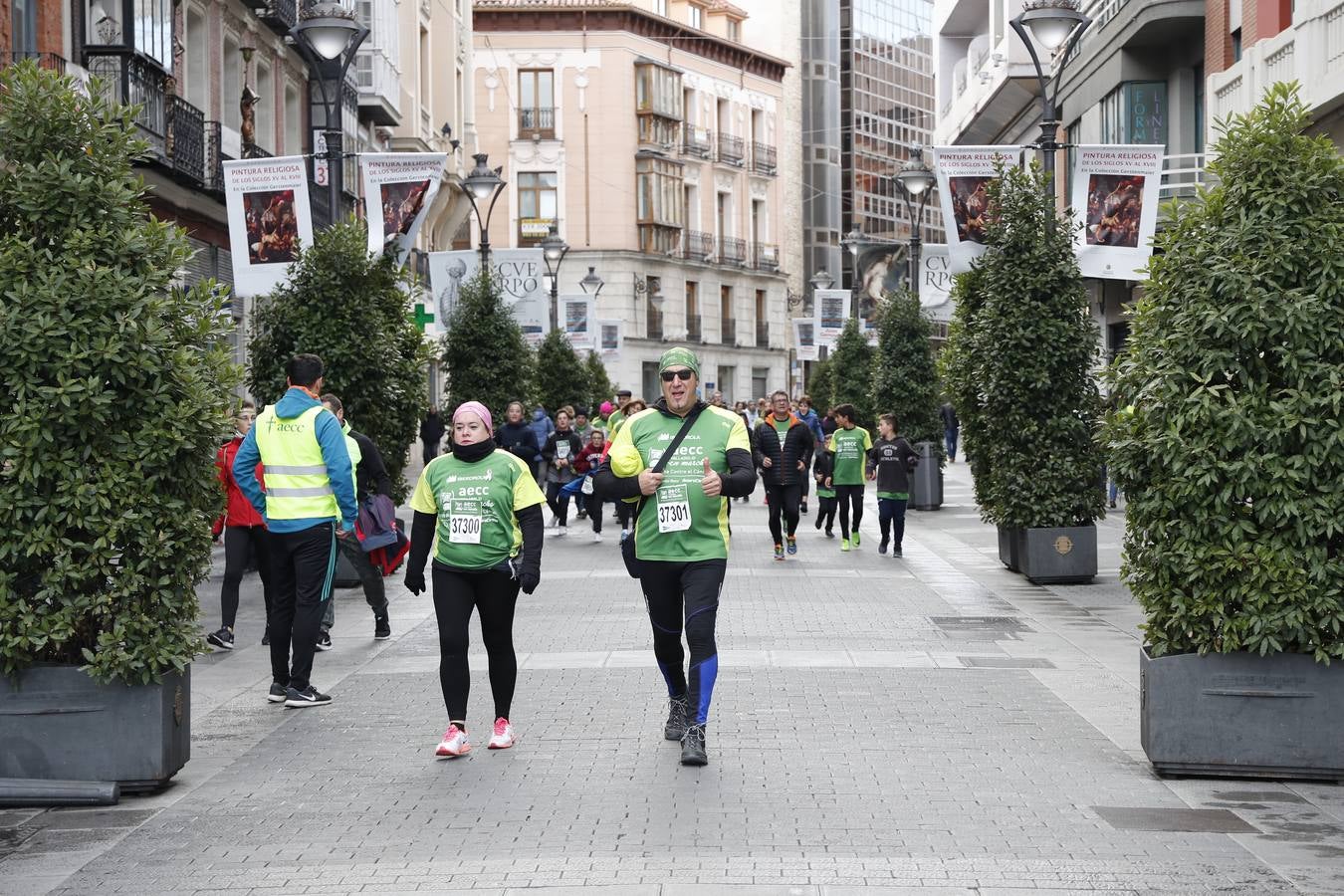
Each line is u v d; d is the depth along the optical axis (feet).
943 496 103.40
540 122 246.27
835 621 45.98
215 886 20.48
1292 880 20.33
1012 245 59.16
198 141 87.30
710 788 25.26
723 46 266.57
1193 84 96.68
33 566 25.66
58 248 26.23
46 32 72.28
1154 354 27.45
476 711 32.35
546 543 77.82
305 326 56.39
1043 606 49.83
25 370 25.26
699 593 27.48
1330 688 25.55
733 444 27.81
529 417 109.91
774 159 282.15
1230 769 25.79
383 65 136.05
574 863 21.11
